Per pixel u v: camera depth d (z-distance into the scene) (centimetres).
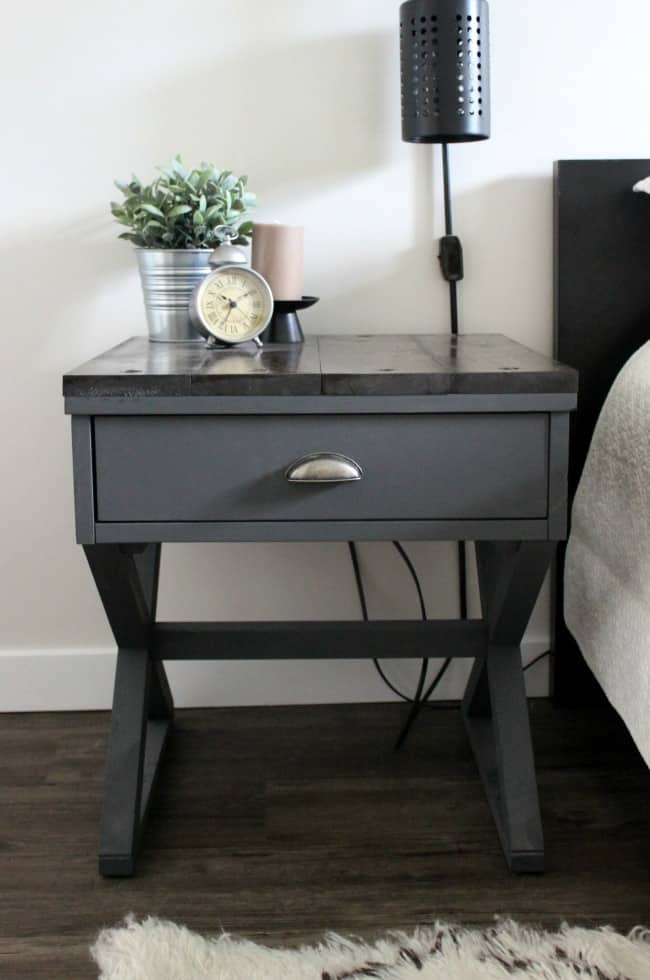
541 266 168
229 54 162
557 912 125
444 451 119
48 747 166
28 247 166
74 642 177
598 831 142
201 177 145
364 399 117
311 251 167
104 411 117
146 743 158
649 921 123
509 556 134
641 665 128
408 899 128
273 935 121
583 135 165
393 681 179
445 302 169
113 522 120
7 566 174
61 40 161
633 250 164
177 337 148
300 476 118
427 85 150
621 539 138
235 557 175
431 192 166
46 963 117
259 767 159
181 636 147
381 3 161
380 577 176
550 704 179
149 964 115
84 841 140
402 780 155
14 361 168
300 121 164
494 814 143
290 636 148
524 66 163
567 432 119
